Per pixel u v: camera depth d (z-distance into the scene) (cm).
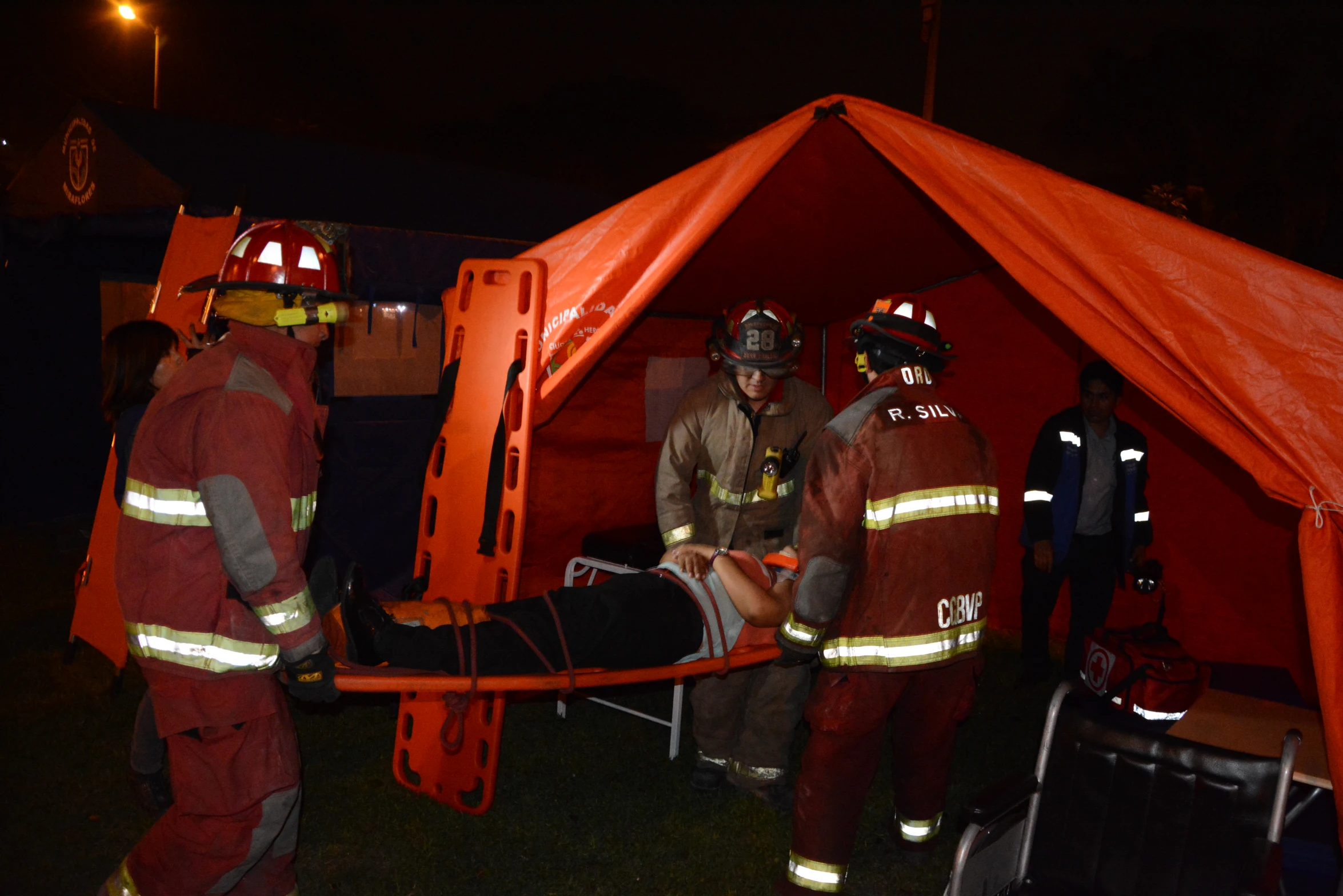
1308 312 249
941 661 276
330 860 327
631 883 322
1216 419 265
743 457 361
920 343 286
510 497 354
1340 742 247
